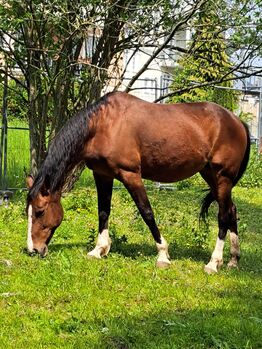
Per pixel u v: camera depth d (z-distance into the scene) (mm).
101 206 5590
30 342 3521
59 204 5305
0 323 3775
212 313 4160
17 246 5816
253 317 4020
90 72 8562
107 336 3631
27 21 7641
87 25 7324
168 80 10898
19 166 10562
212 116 5516
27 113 8758
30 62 7988
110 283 4707
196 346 3562
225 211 5504
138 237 6609
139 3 7906
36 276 4738
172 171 5434
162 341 3607
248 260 5945
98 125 5250
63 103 8688
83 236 6590
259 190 12211
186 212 8594
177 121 5367
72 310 4082
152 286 4699
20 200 8438
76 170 9227
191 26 7594
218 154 5484
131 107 5312
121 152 5199
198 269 5371
